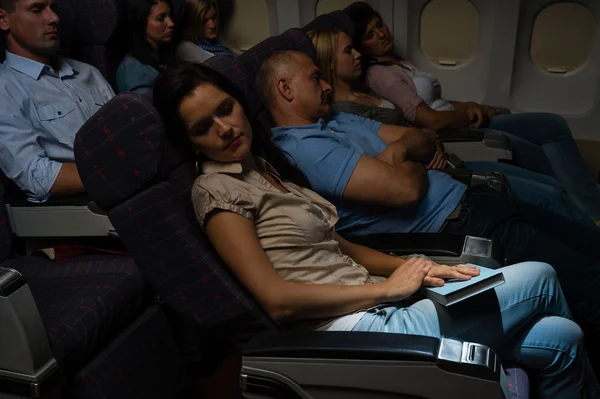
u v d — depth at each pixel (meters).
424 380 1.19
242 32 3.32
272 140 1.85
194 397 1.88
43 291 1.69
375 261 1.62
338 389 1.24
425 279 1.39
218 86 1.39
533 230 1.91
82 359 1.51
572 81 3.22
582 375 1.40
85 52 2.46
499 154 2.59
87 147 1.25
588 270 1.83
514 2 3.07
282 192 1.50
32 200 1.99
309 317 1.34
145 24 2.70
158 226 1.28
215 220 1.33
